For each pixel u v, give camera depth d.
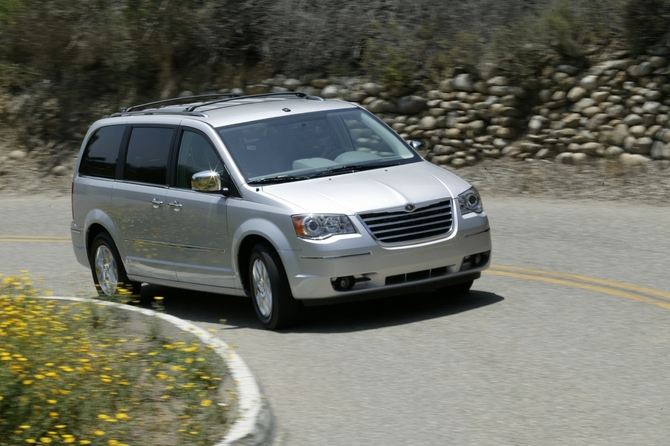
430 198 10.51
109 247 13.09
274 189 10.70
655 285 11.63
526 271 12.95
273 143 11.41
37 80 27.36
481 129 21.17
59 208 21.70
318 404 7.99
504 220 16.80
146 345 9.30
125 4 26.33
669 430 6.92
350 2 24.44
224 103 12.99
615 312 10.41
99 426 6.93
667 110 19.14
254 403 7.37
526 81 20.86
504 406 7.62
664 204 17.02
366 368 8.95
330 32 24.06
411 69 22.27
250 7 25.31
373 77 22.72
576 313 10.48
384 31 23.23
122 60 26.28
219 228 11.06
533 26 21.42
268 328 10.73
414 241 10.29
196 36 25.70
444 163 21.41
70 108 26.62
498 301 11.27
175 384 7.86
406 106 21.92
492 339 9.62
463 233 10.56
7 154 25.91
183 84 25.81
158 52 26.06
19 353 7.43
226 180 11.09
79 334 8.78
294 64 24.22
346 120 12.04
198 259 11.53
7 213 21.42
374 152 11.71
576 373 8.36
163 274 12.18
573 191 18.58
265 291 10.69
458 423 7.31
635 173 18.75
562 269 12.91
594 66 20.34
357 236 10.05
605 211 16.83
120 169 12.91
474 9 22.78
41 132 26.39
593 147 19.73
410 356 9.22
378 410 7.73
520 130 20.91
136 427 7.15
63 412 6.89
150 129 12.60
